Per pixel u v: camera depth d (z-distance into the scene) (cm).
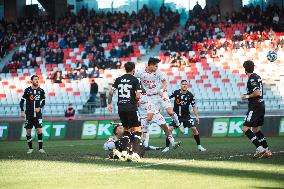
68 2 8869
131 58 7244
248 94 2414
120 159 2397
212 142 3881
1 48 7825
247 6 8112
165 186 1579
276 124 4525
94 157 2555
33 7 8962
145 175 1825
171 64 6819
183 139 4347
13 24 8325
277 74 6481
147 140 3002
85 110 5997
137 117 2434
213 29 7469
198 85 6550
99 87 6669
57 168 2084
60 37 7956
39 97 3078
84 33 7862
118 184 1628
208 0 8375
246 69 2430
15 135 4769
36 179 1772
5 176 1870
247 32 7338
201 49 7150
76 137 4753
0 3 9075
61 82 6712
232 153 2703
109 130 4766
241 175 1798
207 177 1762
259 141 2428
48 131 4753
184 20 8231
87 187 1579
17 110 6538
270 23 7375
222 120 4612
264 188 1523
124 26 7994
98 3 8812
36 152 3095
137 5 8688
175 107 3050
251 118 2409
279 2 8119
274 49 6888
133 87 2416
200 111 5800
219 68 6675
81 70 6800
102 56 7162
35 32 8150
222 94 6438
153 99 2908
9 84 6919
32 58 7425
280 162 2188
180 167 2048
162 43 7594
